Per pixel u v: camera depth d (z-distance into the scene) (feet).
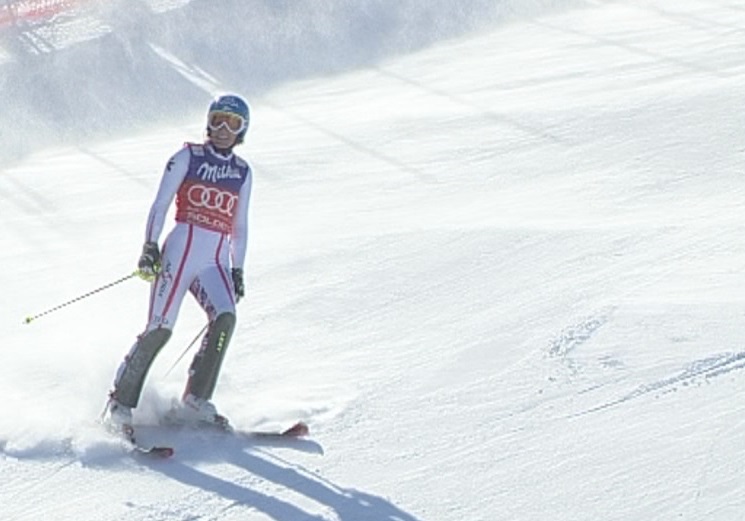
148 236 41.09
